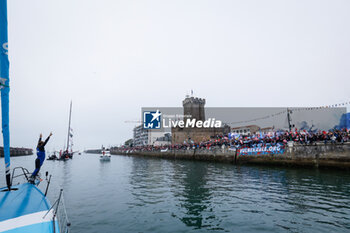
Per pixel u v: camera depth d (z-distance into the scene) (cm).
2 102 562
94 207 1135
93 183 1952
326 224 833
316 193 1322
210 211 1032
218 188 1558
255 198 1243
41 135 904
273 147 2906
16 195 628
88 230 819
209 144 4416
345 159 2139
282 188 1491
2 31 532
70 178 2320
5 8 534
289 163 2670
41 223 460
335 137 2325
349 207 1030
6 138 608
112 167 3791
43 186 932
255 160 3134
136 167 3681
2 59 539
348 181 1692
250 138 3588
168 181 1975
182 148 5391
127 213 1025
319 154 2370
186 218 942
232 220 904
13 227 436
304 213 963
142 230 815
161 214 1003
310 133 2908
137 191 1545
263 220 895
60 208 888
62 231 598
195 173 2512
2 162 5447
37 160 862
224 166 3253
